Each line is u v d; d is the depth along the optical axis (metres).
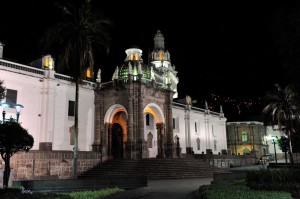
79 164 37.38
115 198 16.38
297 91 19.36
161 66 68.19
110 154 45.06
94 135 45.19
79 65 27.45
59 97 41.28
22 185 19.77
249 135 80.44
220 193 14.23
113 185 21.70
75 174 26.09
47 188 19.58
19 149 20.14
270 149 83.00
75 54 27.48
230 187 17.08
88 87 45.69
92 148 44.28
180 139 57.44
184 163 40.69
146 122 52.41
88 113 45.09
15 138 19.38
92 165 38.97
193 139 60.41
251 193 14.23
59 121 40.75
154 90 46.31
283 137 55.69
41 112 38.81
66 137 41.38
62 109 41.41
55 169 34.88
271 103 53.97
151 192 22.33
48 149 37.94
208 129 65.12
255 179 18.38
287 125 51.50
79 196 15.78
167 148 46.91
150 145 51.84
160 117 47.47
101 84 48.44
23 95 37.41
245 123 81.31
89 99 45.72
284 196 13.38
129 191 18.58
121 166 38.12
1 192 14.93
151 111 48.47
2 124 19.84
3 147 19.25
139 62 47.12
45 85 39.47
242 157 61.44
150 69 49.78
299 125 52.59
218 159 53.69
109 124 45.78
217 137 68.44
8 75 36.34
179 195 20.14
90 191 18.42
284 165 46.69
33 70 39.12
